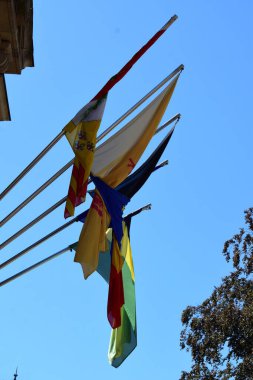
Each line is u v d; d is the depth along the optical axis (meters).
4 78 19.53
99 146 17.94
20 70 20.08
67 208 16.33
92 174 17.78
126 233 19.84
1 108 20.53
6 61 19.06
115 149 18.14
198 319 35.94
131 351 19.50
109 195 17.97
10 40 18.81
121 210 18.36
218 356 35.06
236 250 36.59
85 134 16.59
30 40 19.80
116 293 17.89
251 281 35.94
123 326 19.64
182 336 36.16
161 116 18.48
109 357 19.70
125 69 17.05
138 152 18.39
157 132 19.27
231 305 35.31
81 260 17.02
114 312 17.78
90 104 16.73
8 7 17.83
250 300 35.41
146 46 17.25
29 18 19.09
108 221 17.98
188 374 35.62
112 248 18.14
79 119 16.64
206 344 35.16
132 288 19.92
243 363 33.94
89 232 17.33
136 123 18.39
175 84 18.38
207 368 35.22
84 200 16.23
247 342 34.53
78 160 16.50
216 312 35.78
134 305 19.80
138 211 20.23
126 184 19.00
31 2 18.92
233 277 36.44
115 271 18.03
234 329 34.78
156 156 19.47
